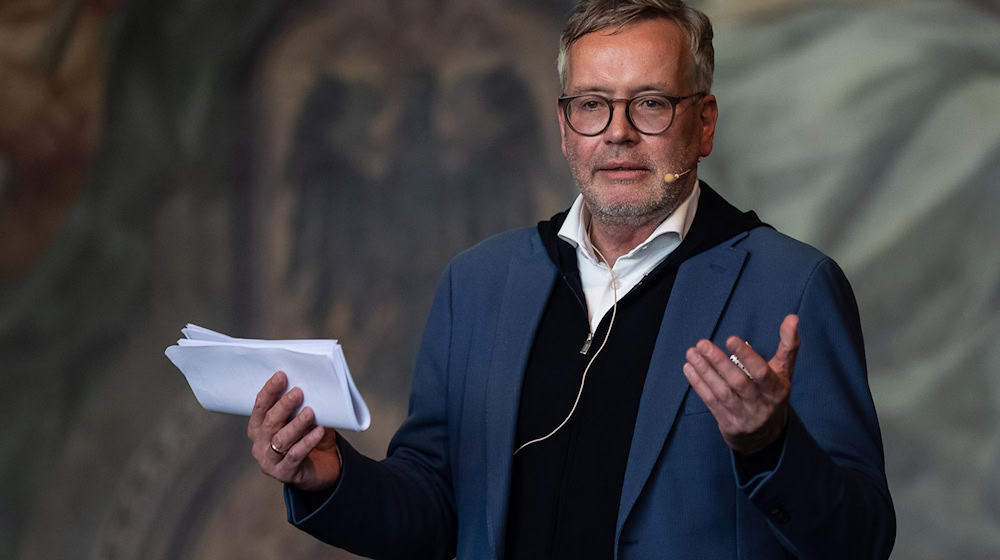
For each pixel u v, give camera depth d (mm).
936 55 27547
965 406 27000
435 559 8203
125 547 33281
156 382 33812
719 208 7934
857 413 7242
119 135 34281
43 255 34375
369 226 33219
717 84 28719
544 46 32031
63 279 34375
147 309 34094
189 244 34031
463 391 8094
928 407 27234
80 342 34188
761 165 28375
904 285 27500
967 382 27000
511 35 32344
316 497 7516
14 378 34250
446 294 8539
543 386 7688
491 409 7715
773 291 7402
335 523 7551
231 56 33844
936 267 27328
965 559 26750
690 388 7227
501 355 7836
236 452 33156
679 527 7035
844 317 7406
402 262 33000
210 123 33969
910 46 27688
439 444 8375
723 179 28688
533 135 32125
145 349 33969
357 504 7594
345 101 33469
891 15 27906
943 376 27188
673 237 7734
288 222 33625
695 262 7625
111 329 34156
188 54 34031
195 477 33281
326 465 7488
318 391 6871
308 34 33625
